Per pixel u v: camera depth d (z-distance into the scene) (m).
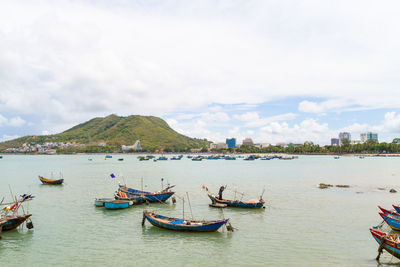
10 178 114.94
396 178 108.69
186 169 160.38
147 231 41.47
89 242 37.25
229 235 39.66
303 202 61.12
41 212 52.84
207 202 61.47
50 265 30.91
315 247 35.41
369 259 32.12
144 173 135.00
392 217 40.69
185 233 40.53
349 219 47.50
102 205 56.75
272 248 35.19
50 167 185.12
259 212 52.25
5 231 40.97
